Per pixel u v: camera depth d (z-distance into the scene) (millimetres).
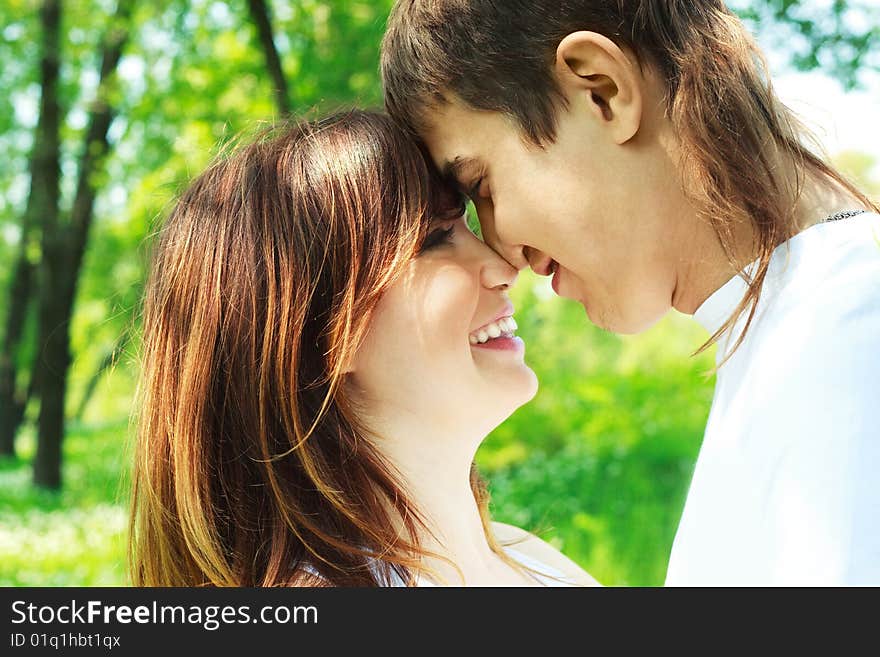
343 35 7203
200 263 1766
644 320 1703
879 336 1358
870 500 1288
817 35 5059
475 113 1662
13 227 16297
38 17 11305
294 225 1698
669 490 7340
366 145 1724
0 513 9266
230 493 1728
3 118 13148
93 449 14266
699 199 1575
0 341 16781
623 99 1567
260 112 8055
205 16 8859
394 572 1688
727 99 1582
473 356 1736
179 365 1786
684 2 1642
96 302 15406
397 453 1726
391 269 1644
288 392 1666
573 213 1621
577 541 6098
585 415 8859
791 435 1371
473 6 1639
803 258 1497
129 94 10688
